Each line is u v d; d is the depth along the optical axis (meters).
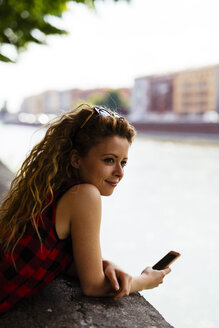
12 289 1.16
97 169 1.21
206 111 54.91
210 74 53.88
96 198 1.16
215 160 15.48
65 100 94.38
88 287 1.20
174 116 60.31
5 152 14.91
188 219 5.31
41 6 6.09
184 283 3.24
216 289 3.10
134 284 1.26
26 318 1.21
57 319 1.22
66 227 1.17
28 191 1.22
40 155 1.27
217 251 3.95
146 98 65.88
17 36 6.37
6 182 4.05
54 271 1.21
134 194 7.30
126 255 3.76
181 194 7.41
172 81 60.69
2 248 1.19
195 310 2.78
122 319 1.25
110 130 1.19
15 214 1.21
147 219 5.28
